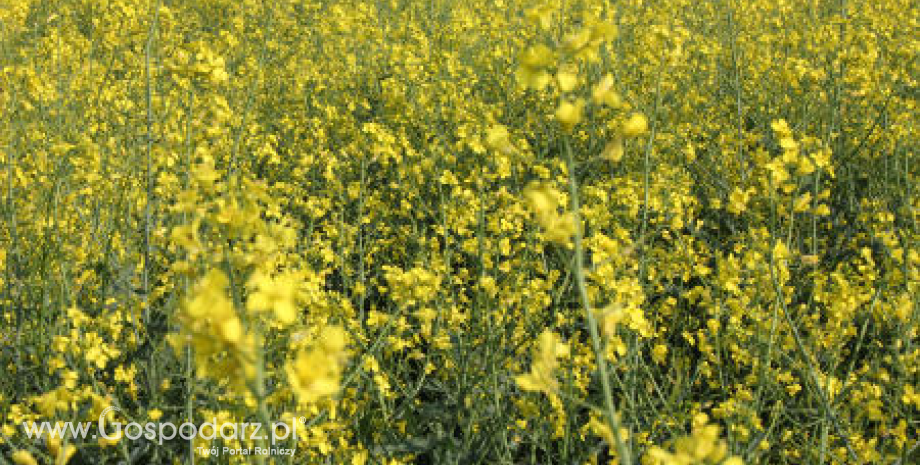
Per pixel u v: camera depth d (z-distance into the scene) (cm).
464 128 414
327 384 95
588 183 419
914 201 390
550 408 251
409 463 268
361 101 574
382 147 386
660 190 376
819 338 269
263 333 211
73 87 483
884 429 238
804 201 236
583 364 245
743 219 401
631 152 450
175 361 274
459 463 264
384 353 294
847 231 417
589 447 250
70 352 246
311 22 688
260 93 593
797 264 346
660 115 489
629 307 229
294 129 522
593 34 132
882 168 453
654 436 246
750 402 245
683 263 320
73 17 596
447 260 324
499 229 314
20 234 338
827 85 494
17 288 313
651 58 547
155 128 365
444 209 335
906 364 242
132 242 344
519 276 305
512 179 455
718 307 272
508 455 248
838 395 252
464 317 286
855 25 593
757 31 689
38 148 414
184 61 259
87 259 321
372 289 381
